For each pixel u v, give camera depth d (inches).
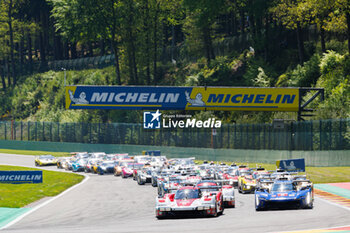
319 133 7190.0
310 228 2551.7
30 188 5595.5
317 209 3412.9
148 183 6628.9
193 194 3363.7
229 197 3720.5
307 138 7396.7
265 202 3432.6
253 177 5017.2
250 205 3887.8
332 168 6619.1
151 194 5132.9
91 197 4940.9
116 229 2765.7
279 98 7199.8
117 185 6432.1
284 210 3442.4
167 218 3253.0
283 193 3486.7
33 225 3058.6
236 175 5487.2
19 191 5231.3
